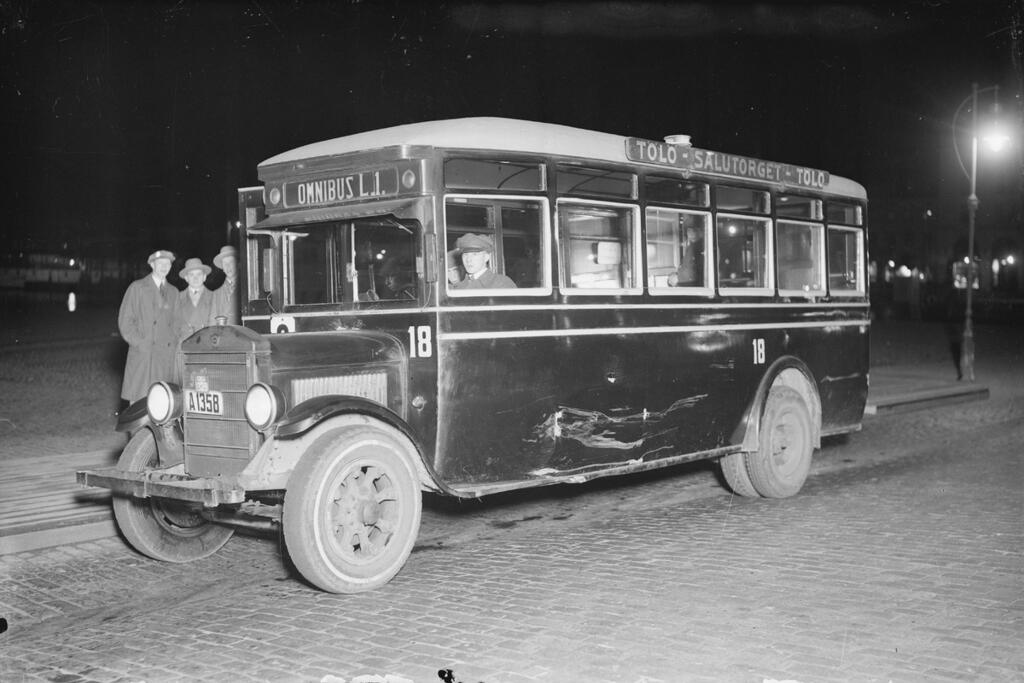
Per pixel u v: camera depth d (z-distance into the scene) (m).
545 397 7.02
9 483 9.09
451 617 5.50
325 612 5.66
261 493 6.50
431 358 6.43
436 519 8.46
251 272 7.45
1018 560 6.52
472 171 6.58
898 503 8.62
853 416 10.13
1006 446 12.15
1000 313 46.25
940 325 40.78
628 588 6.02
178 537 7.04
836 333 9.85
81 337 27.23
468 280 6.77
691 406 8.20
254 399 5.83
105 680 4.64
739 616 5.39
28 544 7.41
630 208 7.62
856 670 4.55
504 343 6.75
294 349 6.17
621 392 7.57
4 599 6.23
